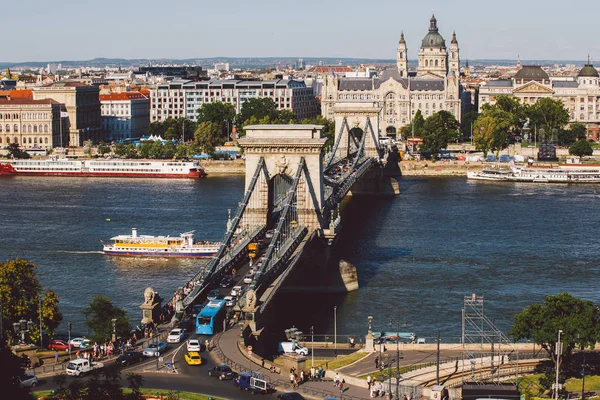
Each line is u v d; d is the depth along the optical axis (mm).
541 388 191125
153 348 199250
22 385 172500
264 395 178250
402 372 198375
